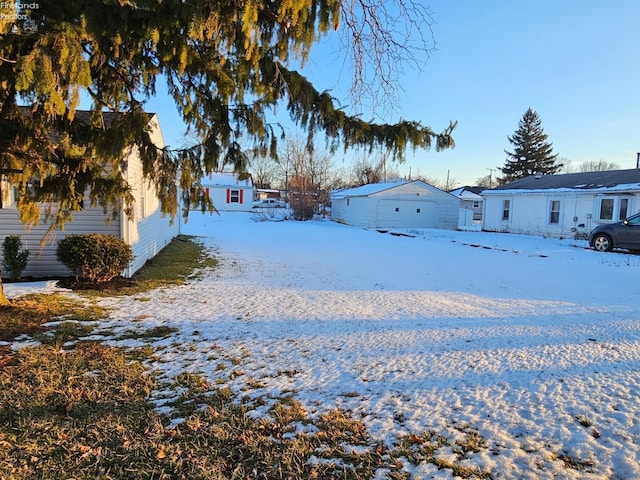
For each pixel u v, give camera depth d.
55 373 3.79
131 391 3.50
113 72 4.11
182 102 4.31
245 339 4.93
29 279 8.03
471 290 7.92
